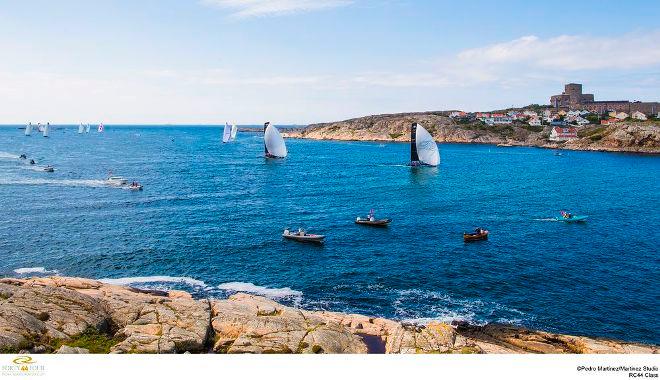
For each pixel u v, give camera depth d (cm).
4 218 7556
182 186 11450
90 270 5297
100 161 17325
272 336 2970
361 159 19950
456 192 11062
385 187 11844
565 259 5803
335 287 4897
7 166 14450
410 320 4119
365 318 3706
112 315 3186
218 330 3086
